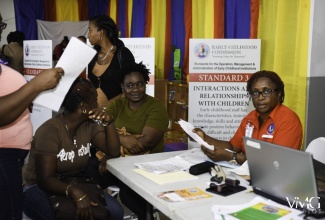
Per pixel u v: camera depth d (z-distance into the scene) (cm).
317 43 308
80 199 181
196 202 154
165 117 265
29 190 204
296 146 206
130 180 185
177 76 505
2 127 153
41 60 511
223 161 212
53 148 192
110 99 318
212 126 367
